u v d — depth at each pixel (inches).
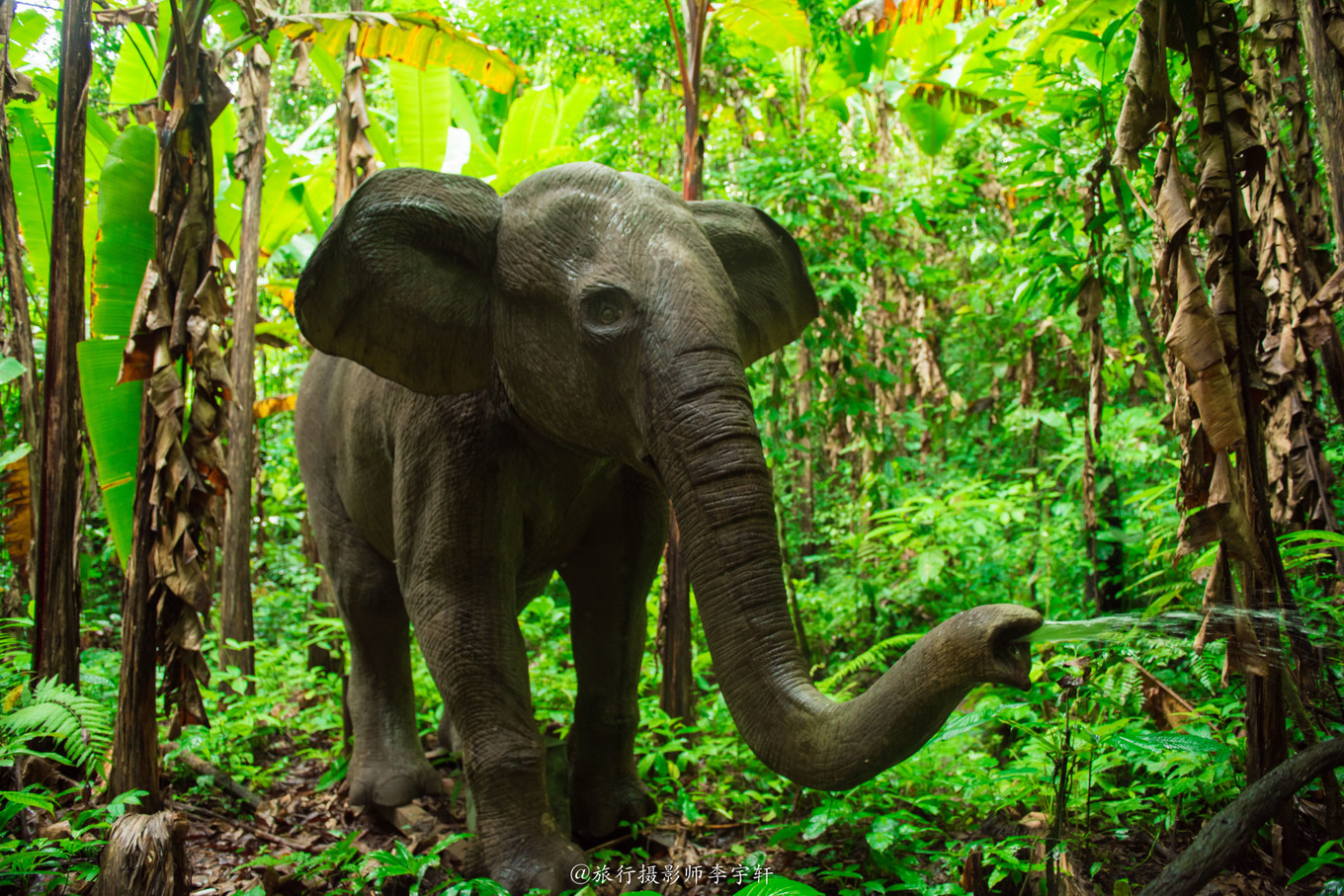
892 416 268.1
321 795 162.1
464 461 120.8
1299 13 107.6
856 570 270.4
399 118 255.6
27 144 187.6
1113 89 159.2
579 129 394.6
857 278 235.9
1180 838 111.4
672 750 155.6
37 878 101.4
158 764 124.7
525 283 106.8
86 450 237.9
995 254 285.7
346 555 158.4
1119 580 214.8
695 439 90.9
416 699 208.2
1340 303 104.0
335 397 157.0
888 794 127.6
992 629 69.8
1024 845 103.7
